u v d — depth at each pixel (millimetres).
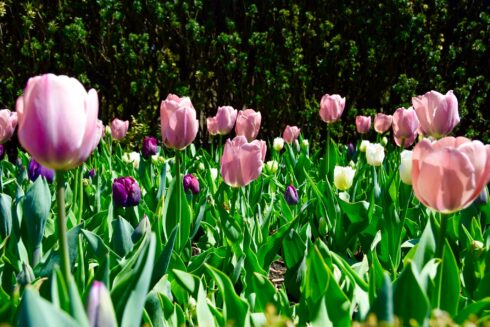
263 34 7082
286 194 2947
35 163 2900
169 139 2330
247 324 1465
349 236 2709
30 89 1117
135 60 6902
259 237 2576
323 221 2891
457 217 2619
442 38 7375
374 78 7559
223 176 2457
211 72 7164
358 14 7395
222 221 2422
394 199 3088
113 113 7352
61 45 7109
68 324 802
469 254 2041
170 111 2307
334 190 3320
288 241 2338
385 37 7418
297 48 7133
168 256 1603
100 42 7203
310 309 1639
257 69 7148
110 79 7254
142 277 1206
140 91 7027
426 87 7531
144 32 7332
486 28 7578
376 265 1601
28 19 6777
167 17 7188
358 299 1471
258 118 3602
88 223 2553
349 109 7547
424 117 2803
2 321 1073
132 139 6883
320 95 7574
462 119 7703
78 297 985
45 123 1114
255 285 1708
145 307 1578
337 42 7449
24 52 6855
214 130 4074
